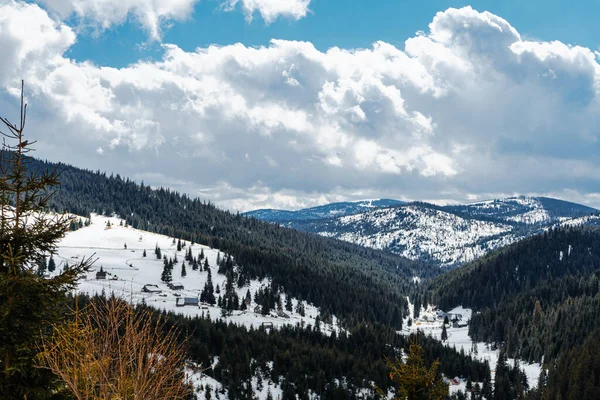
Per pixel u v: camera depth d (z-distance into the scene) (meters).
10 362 13.10
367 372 119.12
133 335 11.85
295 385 110.12
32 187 13.71
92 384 11.34
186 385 12.72
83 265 14.19
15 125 13.37
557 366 129.25
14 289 13.05
